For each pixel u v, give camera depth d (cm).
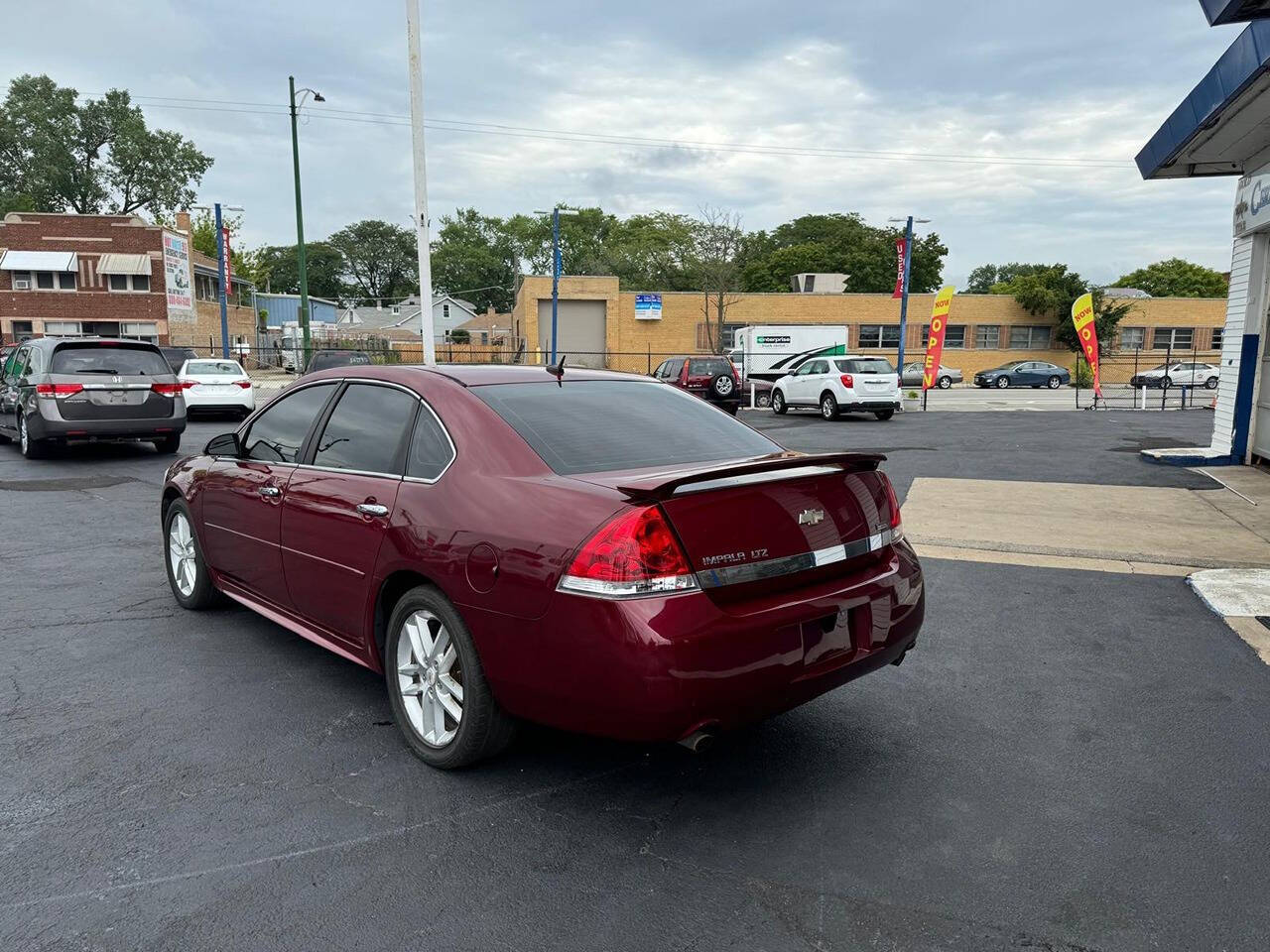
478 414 342
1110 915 248
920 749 358
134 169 6381
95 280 4347
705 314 4259
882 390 2105
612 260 7725
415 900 255
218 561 488
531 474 312
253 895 256
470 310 8825
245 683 422
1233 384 1159
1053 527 792
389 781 327
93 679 426
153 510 885
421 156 1656
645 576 269
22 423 1252
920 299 4538
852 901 255
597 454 330
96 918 245
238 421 1984
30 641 482
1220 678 435
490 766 341
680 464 338
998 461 1273
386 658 354
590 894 258
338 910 250
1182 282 8338
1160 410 2597
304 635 416
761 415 2428
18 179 6331
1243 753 353
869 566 337
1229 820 301
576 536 278
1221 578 612
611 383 406
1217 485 1006
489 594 298
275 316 7519
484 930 242
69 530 786
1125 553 687
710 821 301
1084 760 347
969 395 3750
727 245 4306
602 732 278
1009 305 4722
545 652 283
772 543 298
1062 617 539
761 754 353
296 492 402
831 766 343
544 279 4244
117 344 1233
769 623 284
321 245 10788
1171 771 338
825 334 3161
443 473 334
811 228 7594
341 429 398
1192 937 238
